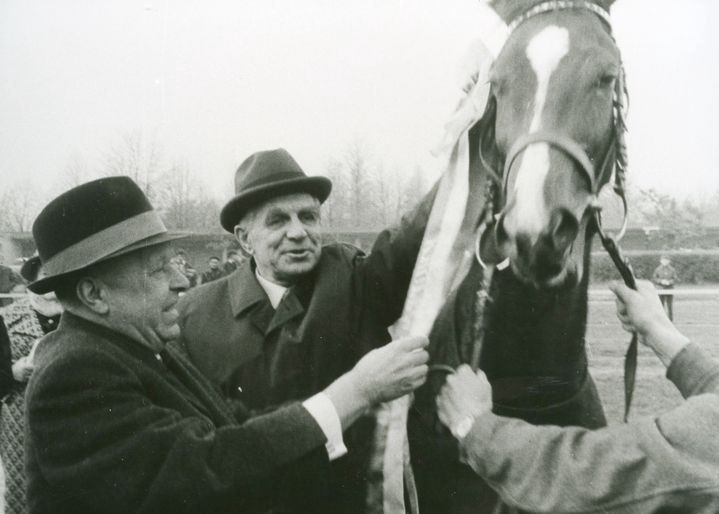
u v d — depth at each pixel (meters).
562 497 1.29
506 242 1.40
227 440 1.14
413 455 1.57
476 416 1.42
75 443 1.11
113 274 1.27
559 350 1.48
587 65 1.34
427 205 1.62
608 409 1.75
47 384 1.15
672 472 1.19
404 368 1.26
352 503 1.58
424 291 1.53
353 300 1.64
